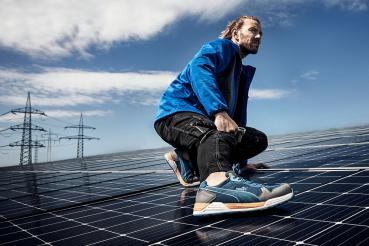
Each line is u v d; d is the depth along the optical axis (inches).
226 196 106.0
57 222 129.3
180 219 112.7
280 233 84.0
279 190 105.4
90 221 125.1
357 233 75.0
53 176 400.5
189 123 136.2
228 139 124.8
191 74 137.2
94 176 324.5
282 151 335.9
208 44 142.8
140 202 152.4
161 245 88.0
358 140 316.8
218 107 126.1
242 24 156.8
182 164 179.6
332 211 95.1
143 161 468.4
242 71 174.2
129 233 102.7
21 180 395.2
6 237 113.6
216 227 98.3
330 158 209.6
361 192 110.3
